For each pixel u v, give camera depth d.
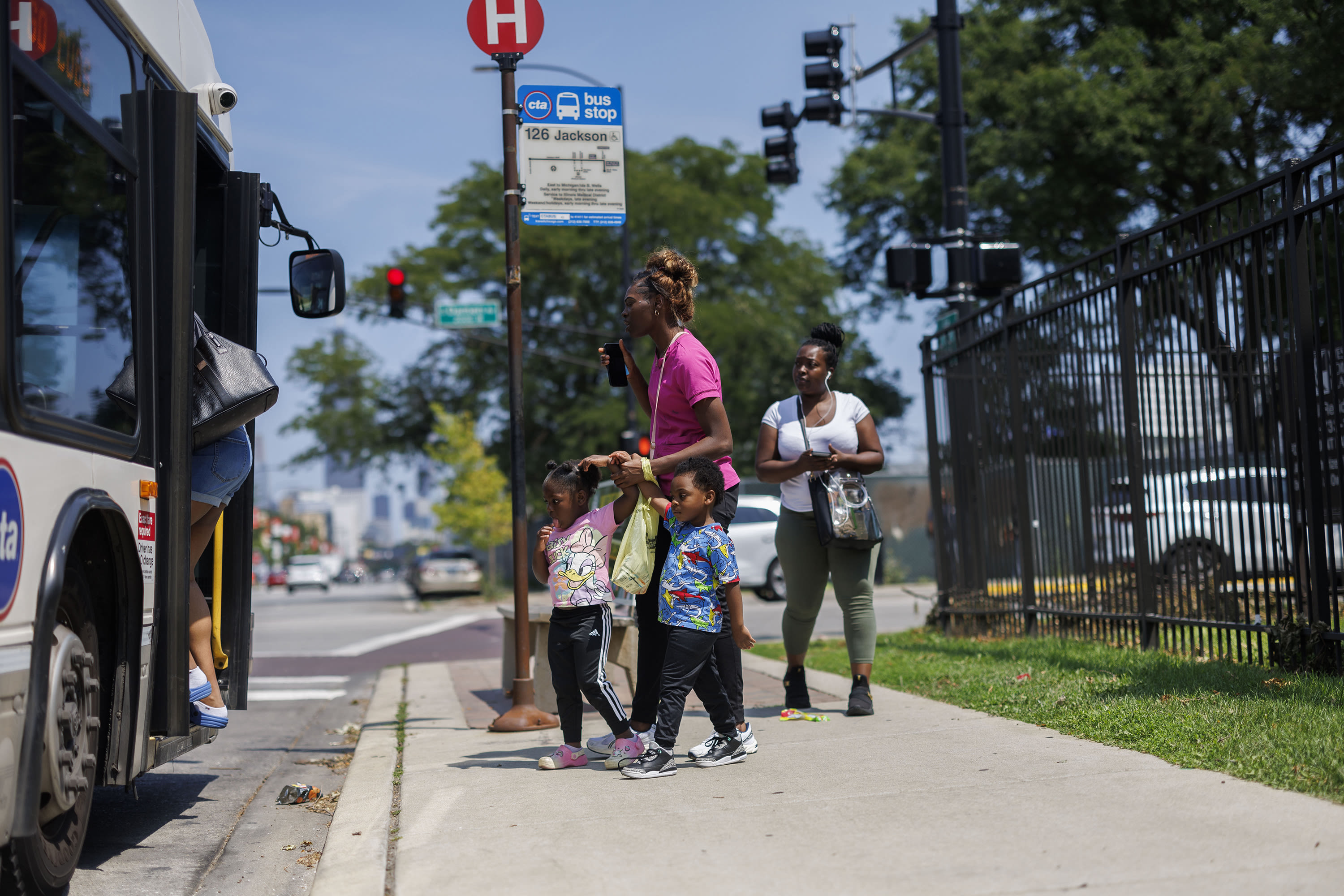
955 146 11.09
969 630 9.70
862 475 5.89
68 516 3.29
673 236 33.06
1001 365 9.00
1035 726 5.12
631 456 4.60
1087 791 3.81
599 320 34.22
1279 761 3.80
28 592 3.04
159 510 4.24
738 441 32.81
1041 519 8.43
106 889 3.79
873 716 5.75
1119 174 21.95
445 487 30.91
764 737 5.36
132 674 3.87
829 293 35.38
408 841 3.73
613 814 3.94
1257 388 5.87
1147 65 21.28
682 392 4.76
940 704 6.02
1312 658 5.39
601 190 7.02
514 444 6.40
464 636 15.93
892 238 27.64
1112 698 5.32
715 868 3.22
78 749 3.47
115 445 3.74
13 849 3.07
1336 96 18.30
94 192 3.68
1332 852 2.99
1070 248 24.12
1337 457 5.30
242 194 5.37
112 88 3.88
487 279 34.56
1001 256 10.85
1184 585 6.66
